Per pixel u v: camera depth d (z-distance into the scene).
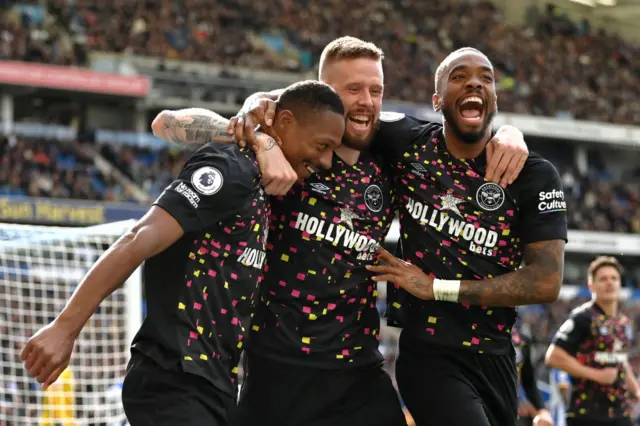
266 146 4.96
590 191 40.66
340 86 5.49
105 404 9.99
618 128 42.38
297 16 42.47
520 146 5.64
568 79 45.97
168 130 5.16
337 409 5.68
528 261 5.62
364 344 5.70
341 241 5.54
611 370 10.59
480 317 5.78
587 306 10.96
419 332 5.79
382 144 5.90
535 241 5.60
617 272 10.75
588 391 10.80
